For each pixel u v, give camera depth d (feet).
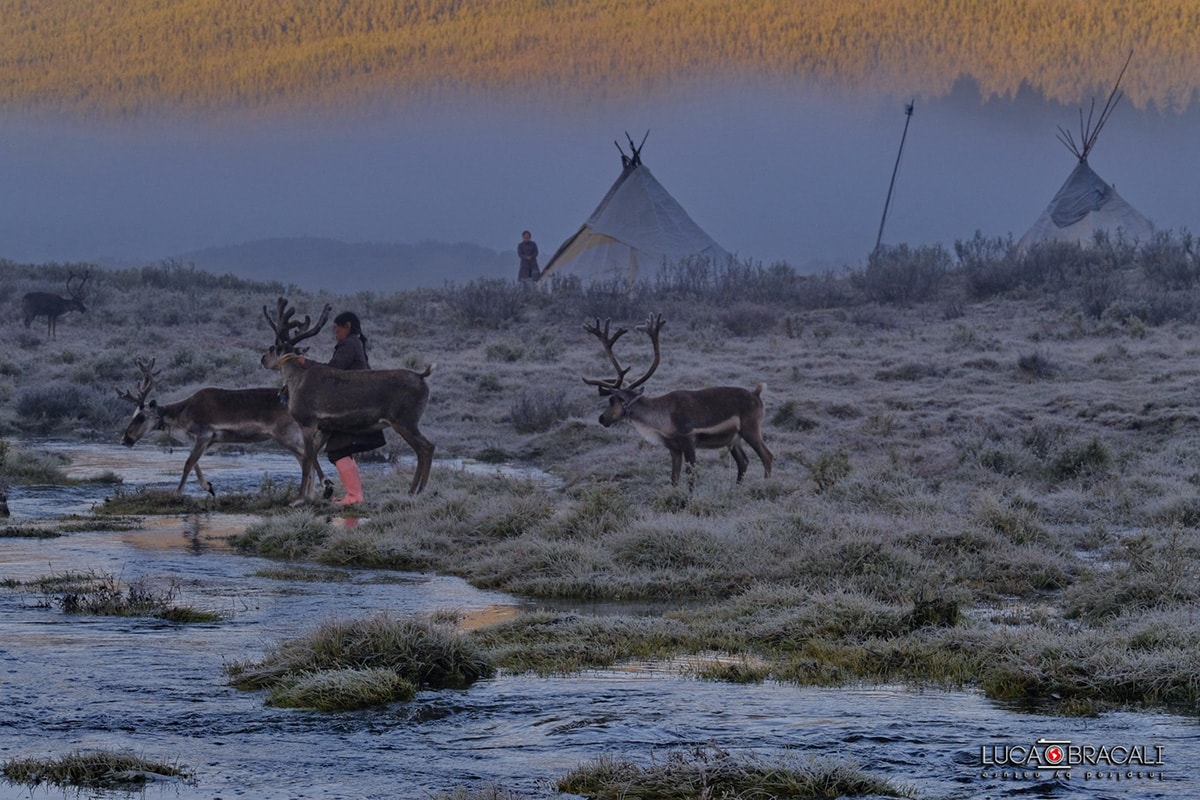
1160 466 187.01
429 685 85.15
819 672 87.61
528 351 344.90
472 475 194.39
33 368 332.80
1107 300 368.89
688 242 518.37
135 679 84.64
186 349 349.00
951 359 295.89
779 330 378.53
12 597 114.93
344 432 175.52
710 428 178.50
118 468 221.05
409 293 494.18
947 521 141.49
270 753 68.80
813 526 141.59
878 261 465.88
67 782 63.82
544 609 115.44
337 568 135.13
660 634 100.37
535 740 71.26
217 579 126.62
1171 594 108.99
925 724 74.74
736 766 64.59
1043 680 82.94
